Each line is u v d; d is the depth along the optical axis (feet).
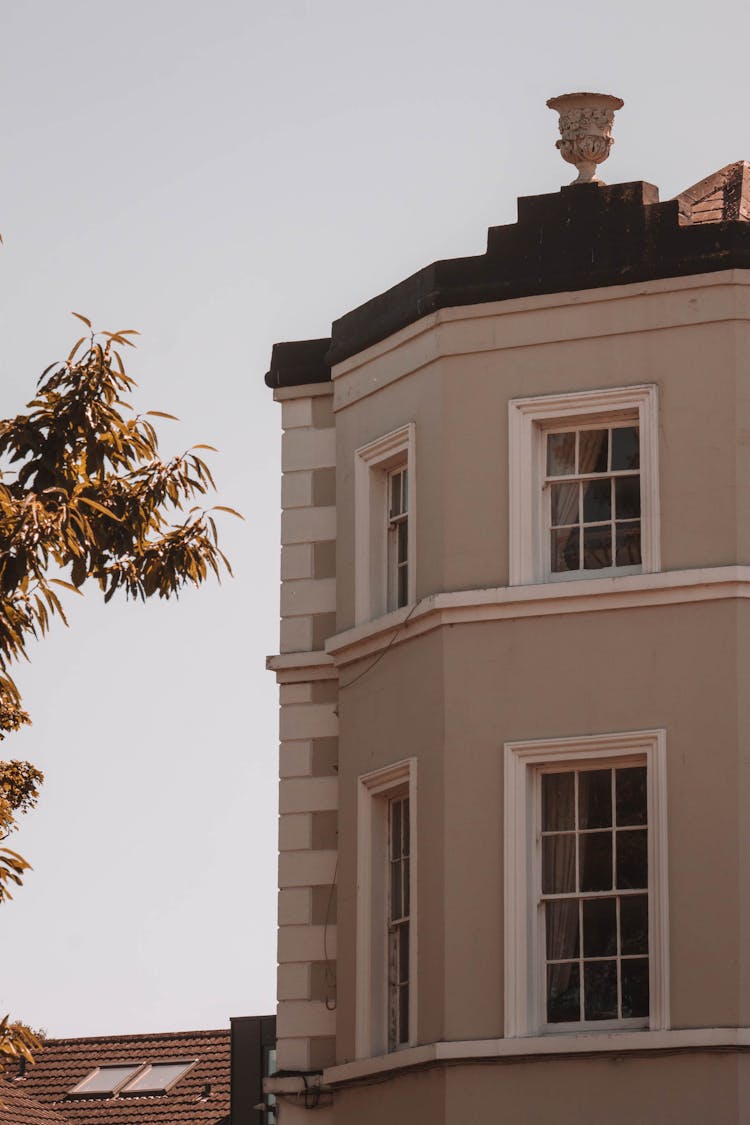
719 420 72.02
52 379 58.08
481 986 70.44
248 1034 118.42
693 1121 66.95
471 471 74.69
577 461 74.28
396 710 75.51
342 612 79.00
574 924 70.59
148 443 58.29
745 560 70.90
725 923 68.23
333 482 81.30
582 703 71.51
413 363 77.30
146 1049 142.92
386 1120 72.64
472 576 73.82
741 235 73.00
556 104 77.61
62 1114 136.77
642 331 73.51
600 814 71.20
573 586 72.02
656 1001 68.44
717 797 69.31
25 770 86.17
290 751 79.87
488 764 72.23
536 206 75.51
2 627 55.67
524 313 75.20
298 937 78.02
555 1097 68.54
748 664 70.13
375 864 75.97
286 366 82.58
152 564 57.88
